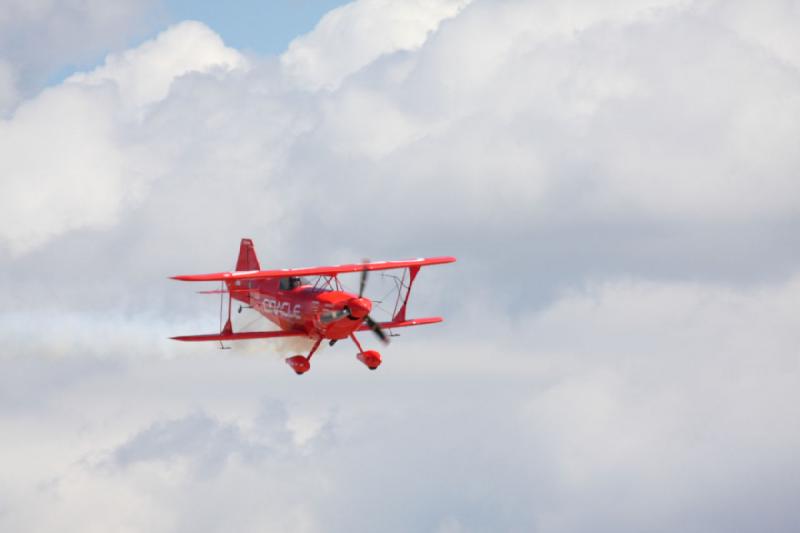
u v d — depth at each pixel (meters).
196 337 101.00
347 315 96.25
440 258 109.75
